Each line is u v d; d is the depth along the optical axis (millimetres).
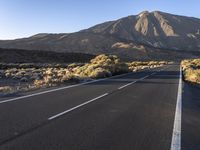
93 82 27797
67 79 27219
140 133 9219
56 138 8352
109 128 9742
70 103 14672
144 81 29969
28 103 14266
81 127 9766
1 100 15102
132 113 12578
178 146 7938
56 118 11039
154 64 105625
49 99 15820
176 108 14211
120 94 18984
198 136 9289
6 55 106000
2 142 7848
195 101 17703
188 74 42250
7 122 10164
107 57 66125
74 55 130000
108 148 7547
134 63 104562
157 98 17641
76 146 7633
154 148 7691
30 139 8180
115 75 41500
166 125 10469
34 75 39906
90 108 13453
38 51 121438
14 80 34531
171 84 27250
